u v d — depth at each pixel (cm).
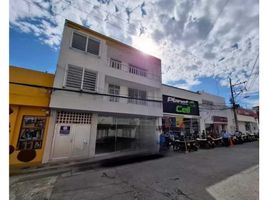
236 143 1475
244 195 362
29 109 750
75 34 938
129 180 475
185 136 1227
